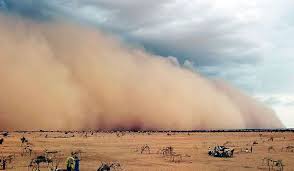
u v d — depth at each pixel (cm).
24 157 2919
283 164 2673
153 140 6188
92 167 2383
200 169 2356
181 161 2828
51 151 3438
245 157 3192
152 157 3125
